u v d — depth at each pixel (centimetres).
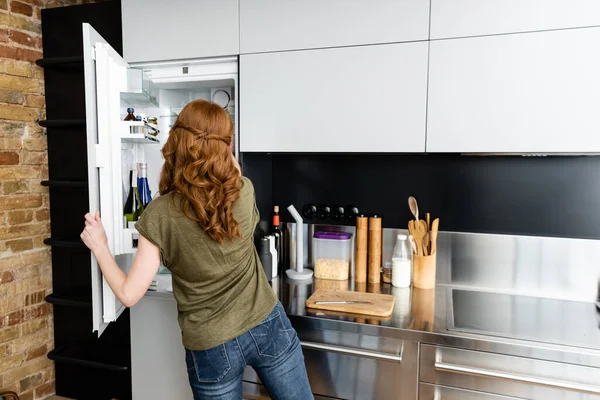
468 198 182
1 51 189
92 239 121
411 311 150
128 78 157
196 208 105
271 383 123
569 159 167
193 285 113
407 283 178
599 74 133
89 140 126
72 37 199
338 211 199
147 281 111
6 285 197
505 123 143
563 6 135
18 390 205
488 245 176
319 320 142
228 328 114
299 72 163
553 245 167
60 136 207
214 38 171
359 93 157
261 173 194
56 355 210
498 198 178
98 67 129
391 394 139
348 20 156
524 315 149
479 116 145
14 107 195
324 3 158
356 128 158
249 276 120
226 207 109
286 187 207
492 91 143
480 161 179
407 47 151
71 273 212
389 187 193
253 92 169
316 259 192
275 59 165
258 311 119
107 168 132
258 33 166
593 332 134
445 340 130
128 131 144
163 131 204
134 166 201
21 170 199
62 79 204
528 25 138
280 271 202
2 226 193
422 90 150
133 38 181
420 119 151
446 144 149
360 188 197
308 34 161
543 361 124
